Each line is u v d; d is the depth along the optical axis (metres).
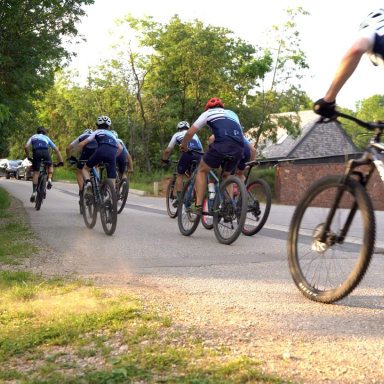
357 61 3.04
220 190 7.22
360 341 2.91
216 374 2.39
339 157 44.72
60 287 4.26
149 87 40.47
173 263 5.58
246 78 37.12
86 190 8.47
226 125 7.18
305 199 3.87
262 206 7.81
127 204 15.67
